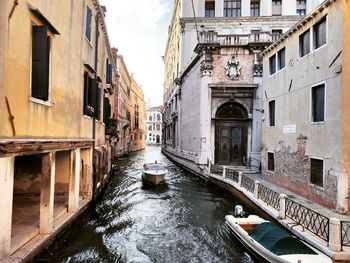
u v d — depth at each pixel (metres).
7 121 4.81
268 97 14.25
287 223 7.66
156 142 89.44
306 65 10.52
